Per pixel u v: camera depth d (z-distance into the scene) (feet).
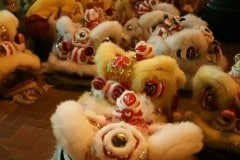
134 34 12.46
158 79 8.34
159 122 8.10
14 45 11.37
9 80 11.37
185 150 6.72
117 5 13.70
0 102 11.13
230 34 16.08
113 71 8.48
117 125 6.99
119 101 7.45
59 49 11.78
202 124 8.55
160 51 11.01
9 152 9.20
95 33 11.25
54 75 12.13
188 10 15.78
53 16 12.90
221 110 8.40
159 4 13.20
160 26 12.17
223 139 8.29
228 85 8.30
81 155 6.78
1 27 11.12
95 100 8.63
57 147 8.00
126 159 6.70
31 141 9.61
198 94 8.75
